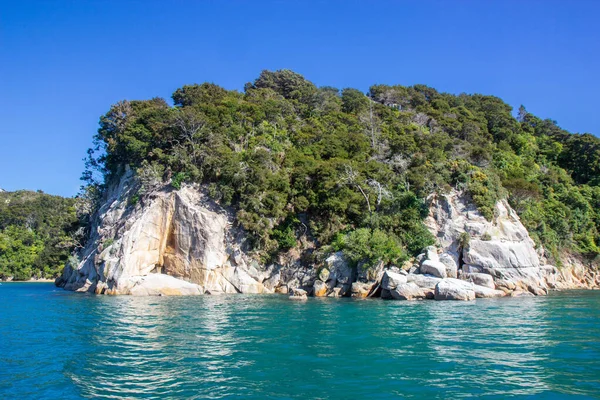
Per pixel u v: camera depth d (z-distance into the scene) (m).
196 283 48.53
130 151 60.22
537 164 84.19
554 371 14.68
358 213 52.91
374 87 106.06
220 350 17.84
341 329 22.91
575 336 20.88
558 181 78.75
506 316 27.88
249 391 12.63
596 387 13.02
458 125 83.12
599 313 29.50
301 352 17.48
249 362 15.89
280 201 53.34
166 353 17.34
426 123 86.06
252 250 51.94
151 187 54.72
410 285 40.78
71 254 67.94
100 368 15.13
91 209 71.06
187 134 60.12
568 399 12.02
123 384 13.34
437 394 12.38
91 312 30.28
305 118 80.38
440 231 50.44
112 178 68.69
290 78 98.75
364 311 30.75
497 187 55.25
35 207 125.88
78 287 54.34
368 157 66.06
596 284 66.69
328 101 88.25
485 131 87.56
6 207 125.00
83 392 12.62
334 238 51.69
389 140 71.69
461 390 12.73
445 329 22.86
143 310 31.42
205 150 55.53
